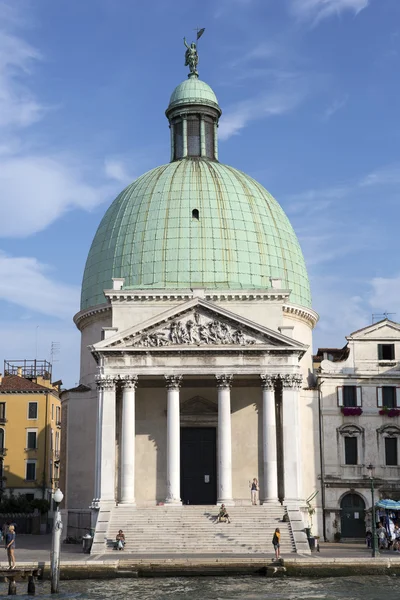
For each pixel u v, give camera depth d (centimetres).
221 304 7581
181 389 7650
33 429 10900
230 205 8306
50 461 10938
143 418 7506
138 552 6062
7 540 5359
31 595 4672
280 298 7556
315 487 7756
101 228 8781
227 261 8019
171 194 8375
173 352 7000
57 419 11450
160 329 7050
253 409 7506
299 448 6956
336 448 7838
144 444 7456
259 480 7381
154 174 8769
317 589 4803
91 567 5350
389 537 6781
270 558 5566
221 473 6844
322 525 7681
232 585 4975
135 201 8531
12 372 12456
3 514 9994
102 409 6975
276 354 7000
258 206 8488
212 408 7612
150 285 7956
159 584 5047
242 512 6550
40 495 10731
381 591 4728
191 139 9200
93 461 7956
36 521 10088
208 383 7612
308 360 8356
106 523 6425
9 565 5325
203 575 5400
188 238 8088
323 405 7919
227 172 8725
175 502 6812
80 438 8050
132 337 7025
